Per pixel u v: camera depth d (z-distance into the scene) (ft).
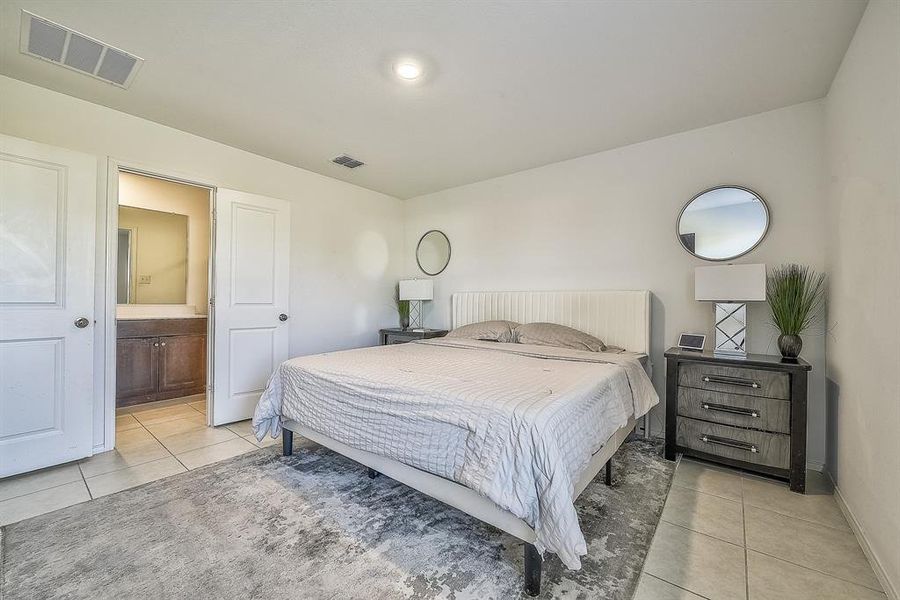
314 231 12.80
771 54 6.49
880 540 4.73
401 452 5.55
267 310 11.10
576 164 11.35
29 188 7.25
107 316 8.46
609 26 5.87
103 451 8.38
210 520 5.77
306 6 5.54
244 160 10.93
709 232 9.18
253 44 6.38
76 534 5.40
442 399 5.30
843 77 6.55
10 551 5.03
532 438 4.42
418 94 7.89
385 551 5.08
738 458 7.42
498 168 12.24
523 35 6.09
